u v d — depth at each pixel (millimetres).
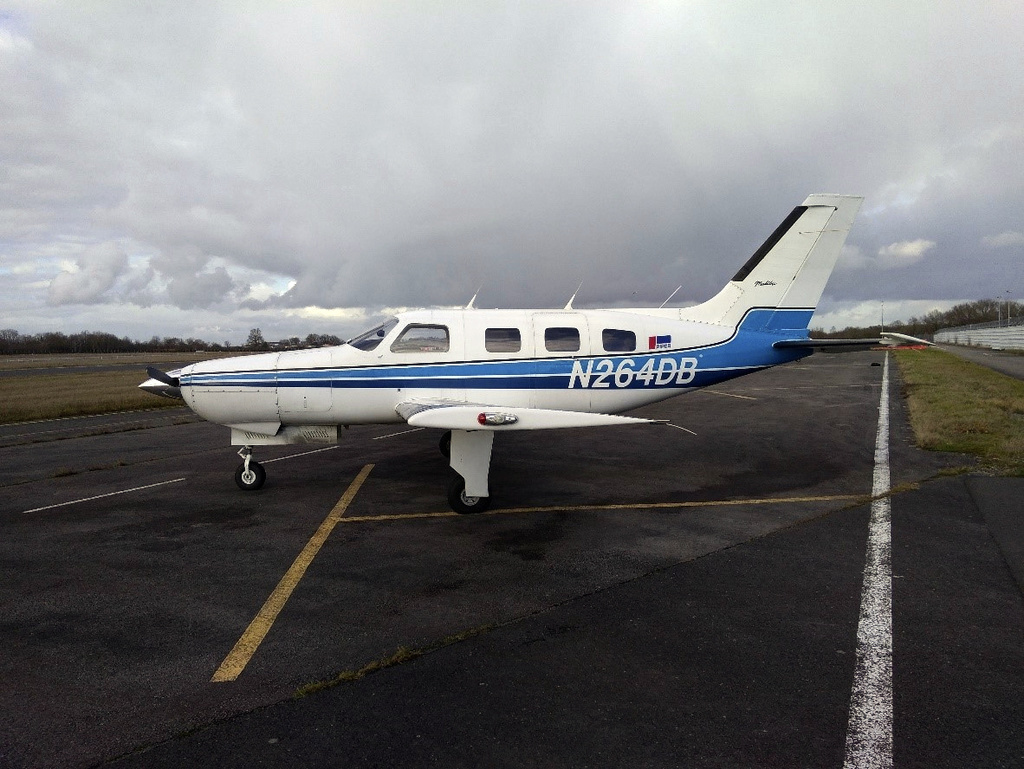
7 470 9453
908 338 8359
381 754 2703
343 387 7547
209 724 2955
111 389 25562
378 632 3875
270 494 7598
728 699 3090
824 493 7086
